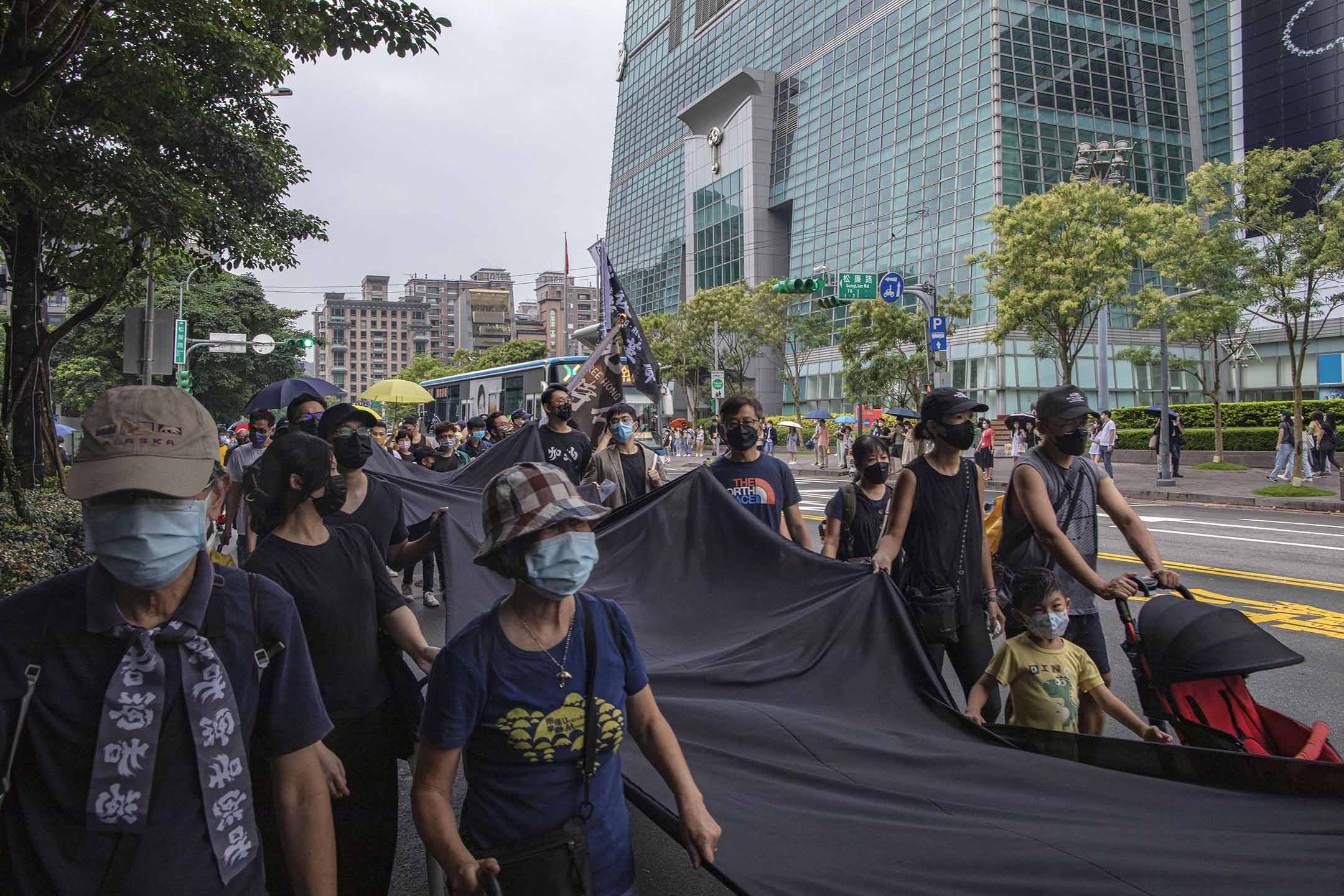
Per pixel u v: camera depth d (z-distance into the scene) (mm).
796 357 49938
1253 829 2486
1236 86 47719
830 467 34844
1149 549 4043
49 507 9430
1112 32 49156
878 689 3818
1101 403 25219
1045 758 2994
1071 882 2291
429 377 122750
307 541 3066
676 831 2520
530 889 2006
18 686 1567
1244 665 3434
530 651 2066
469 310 194750
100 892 1561
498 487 2025
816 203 61344
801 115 64125
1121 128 48531
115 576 1615
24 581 6559
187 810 1626
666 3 86750
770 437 36812
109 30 9188
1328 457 25062
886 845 2482
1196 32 50062
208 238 12508
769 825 2580
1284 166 19969
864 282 21797
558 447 7555
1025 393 44062
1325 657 6988
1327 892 2186
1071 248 24000
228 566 1837
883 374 35969
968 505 4367
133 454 1578
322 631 2982
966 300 35406
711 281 72500
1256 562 11766
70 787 1578
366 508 4141
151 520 1581
